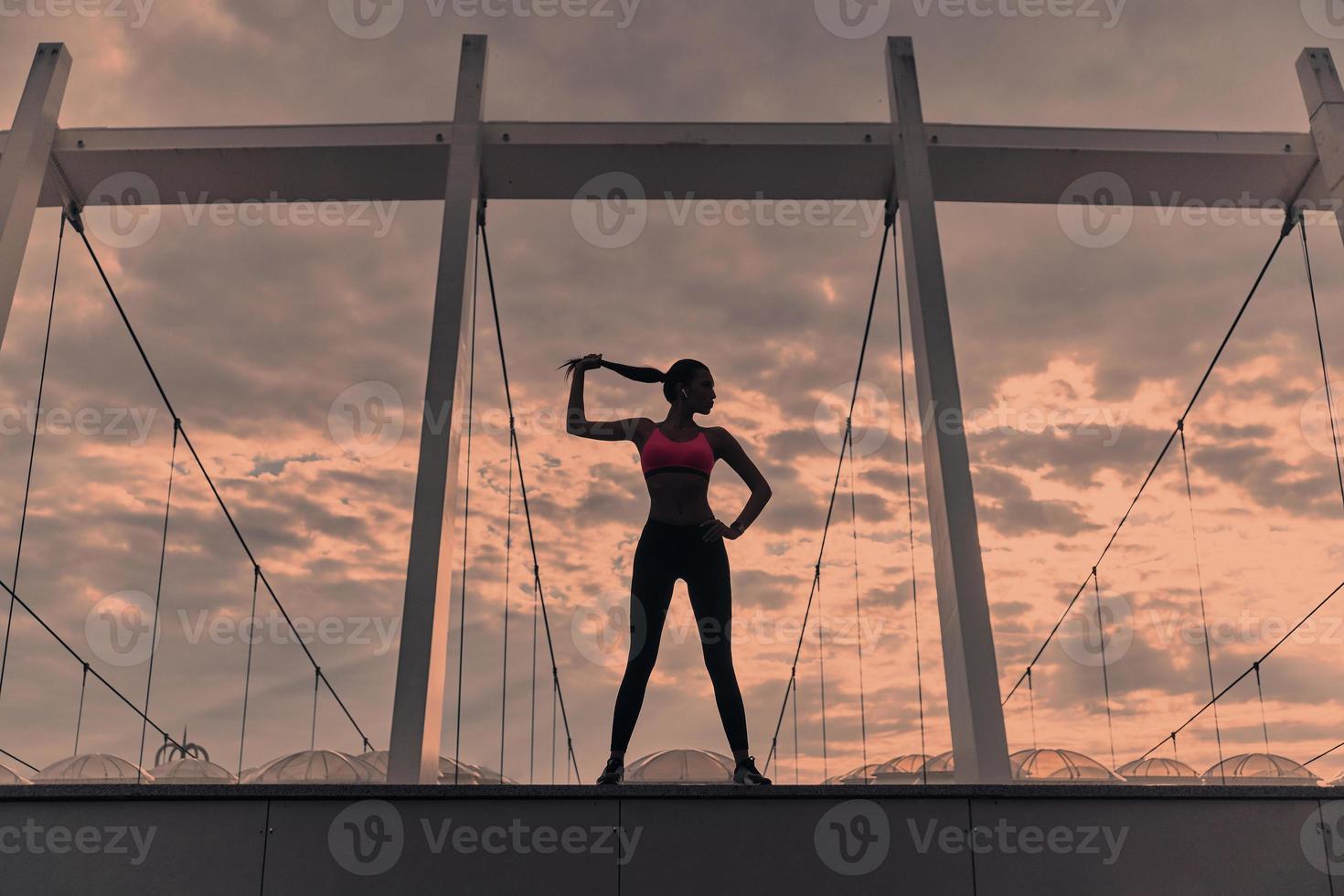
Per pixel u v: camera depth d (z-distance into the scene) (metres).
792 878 3.25
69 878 3.22
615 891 3.23
